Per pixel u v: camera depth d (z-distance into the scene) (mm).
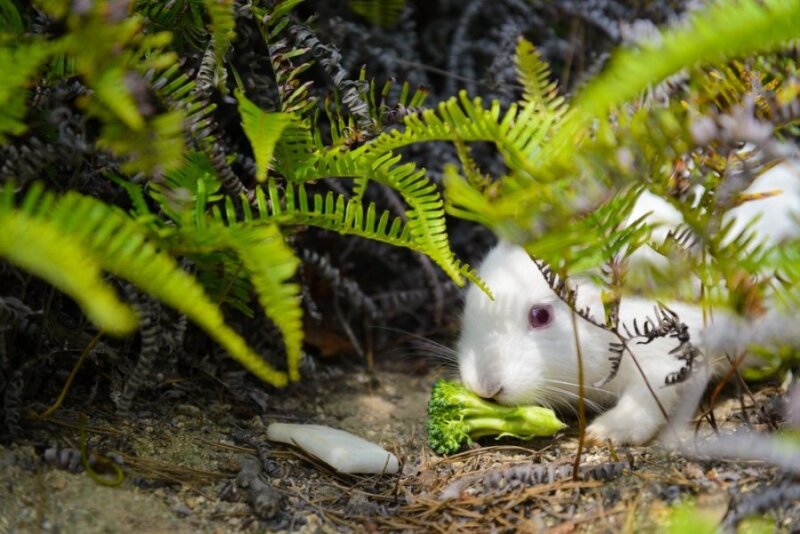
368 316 1351
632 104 1130
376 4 1304
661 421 1188
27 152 1063
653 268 1098
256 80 1209
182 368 1214
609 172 1045
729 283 1088
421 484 1147
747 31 998
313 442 1158
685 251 1091
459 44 1354
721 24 999
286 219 1102
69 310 1156
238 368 1234
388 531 1095
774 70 1150
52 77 1083
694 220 1074
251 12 1153
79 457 1095
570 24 1383
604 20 1321
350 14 1336
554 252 1055
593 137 1086
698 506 1068
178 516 1084
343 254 1336
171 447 1142
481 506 1109
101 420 1142
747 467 1110
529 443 1198
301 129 1132
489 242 1376
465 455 1189
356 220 1116
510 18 1338
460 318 1279
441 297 1345
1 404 1108
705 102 1108
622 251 1160
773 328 1139
